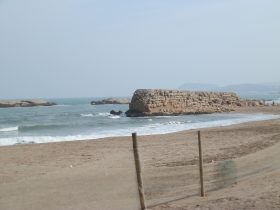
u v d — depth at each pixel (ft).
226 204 29.91
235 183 38.58
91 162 55.93
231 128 102.58
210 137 83.05
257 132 89.71
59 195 37.47
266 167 45.73
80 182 42.73
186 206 30.89
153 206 32.07
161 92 196.13
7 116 223.30
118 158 58.85
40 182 43.01
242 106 240.32
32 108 354.95
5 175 47.19
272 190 33.19
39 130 121.90
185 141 77.20
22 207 33.83
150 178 43.21
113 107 349.41
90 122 152.76
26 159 59.36
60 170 50.11
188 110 192.65
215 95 231.50
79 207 33.40
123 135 98.32
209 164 50.39
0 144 82.53
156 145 71.82
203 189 34.96
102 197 36.35
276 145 65.57
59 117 200.54
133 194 36.88
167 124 133.59
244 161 50.72
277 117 158.61
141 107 189.47
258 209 27.84
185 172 45.83
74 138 92.79
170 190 37.70
